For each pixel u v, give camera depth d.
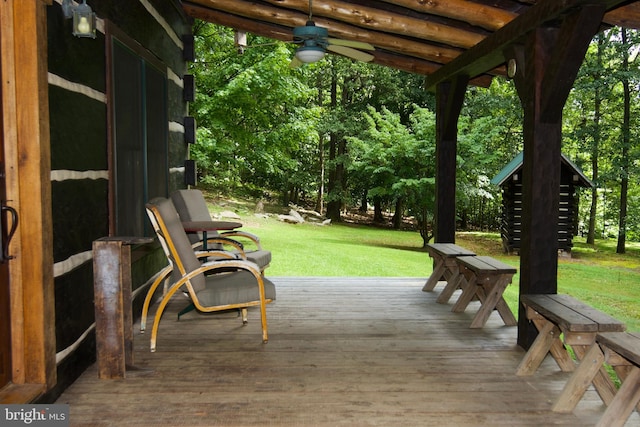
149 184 4.61
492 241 15.42
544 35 3.39
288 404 2.66
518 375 3.10
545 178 3.48
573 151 16.47
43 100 2.49
